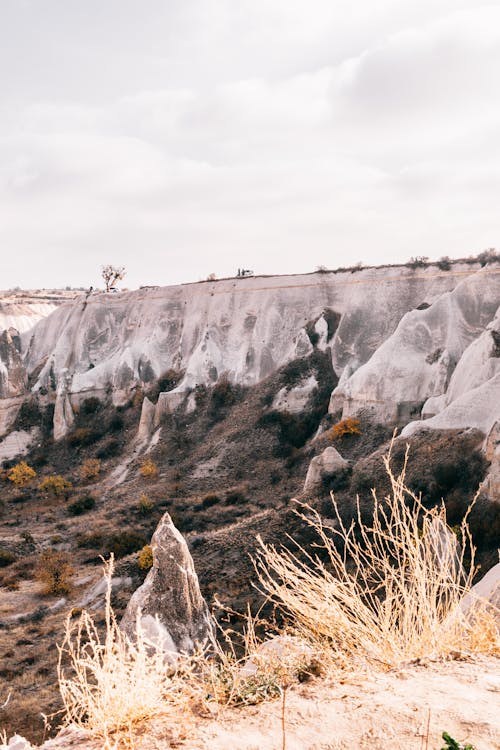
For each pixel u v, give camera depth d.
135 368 63.28
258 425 51.25
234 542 30.47
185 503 42.84
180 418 56.16
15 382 64.69
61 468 55.72
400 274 55.22
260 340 59.38
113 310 72.00
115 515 41.84
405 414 44.44
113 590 29.73
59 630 25.97
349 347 54.22
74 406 62.00
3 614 28.61
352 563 23.47
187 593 19.97
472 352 41.78
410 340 47.66
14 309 111.81
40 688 20.33
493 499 28.52
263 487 44.50
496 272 47.94
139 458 53.03
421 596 3.56
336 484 33.28
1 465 58.91
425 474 31.80
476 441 32.53
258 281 63.31
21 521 43.84
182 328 65.81
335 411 48.62
